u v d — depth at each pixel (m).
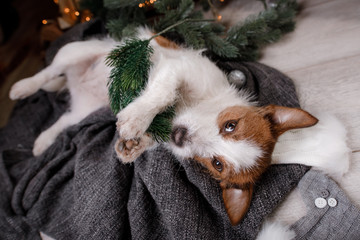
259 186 0.51
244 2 0.73
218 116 0.50
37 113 0.70
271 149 0.49
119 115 0.46
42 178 0.57
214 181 0.51
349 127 0.54
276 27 0.64
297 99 0.56
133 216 0.50
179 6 0.58
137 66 0.44
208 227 0.49
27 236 0.55
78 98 0.65
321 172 0.51
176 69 0.51
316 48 0.62
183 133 0.49
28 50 0.86
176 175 0.51
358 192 0.50
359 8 0.64
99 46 0.62
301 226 0.49
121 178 0.52
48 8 0.93
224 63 0.60
